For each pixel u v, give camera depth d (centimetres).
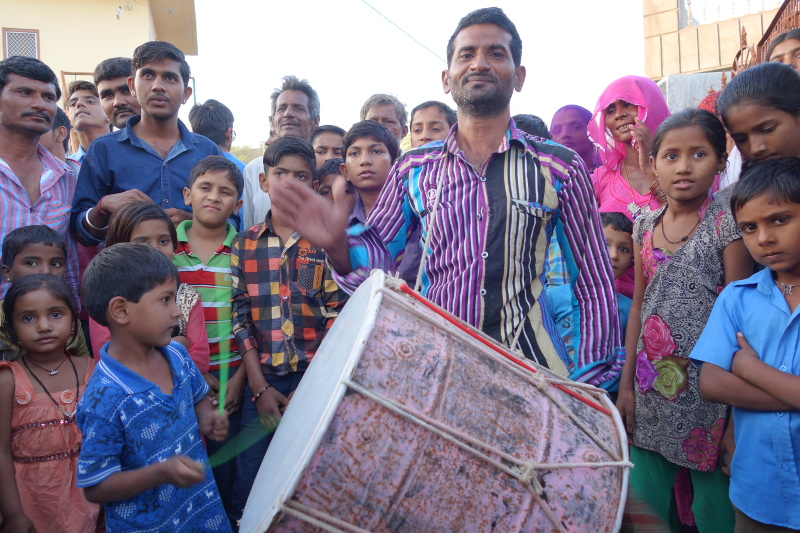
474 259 225
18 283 257
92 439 205
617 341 235
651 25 1107
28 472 249
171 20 1436
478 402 166
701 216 268
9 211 318
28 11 1231
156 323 219
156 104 352
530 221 225
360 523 151
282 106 493
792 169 215
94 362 273
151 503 209
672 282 267
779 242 215
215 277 326
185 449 225
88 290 219
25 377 255
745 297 230
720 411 254
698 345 233
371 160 373
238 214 386
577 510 165
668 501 271
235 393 315
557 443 172
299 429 174
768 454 215
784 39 365
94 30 1264
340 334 192
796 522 209
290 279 325
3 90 318
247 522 177
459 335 179
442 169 241
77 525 250
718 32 1033
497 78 230
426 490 154
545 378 190
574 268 239
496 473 160
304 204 184
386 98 523
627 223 336
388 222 251
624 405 285
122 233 291
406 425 154
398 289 186
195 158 365
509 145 234
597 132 391
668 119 272
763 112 252
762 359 221
